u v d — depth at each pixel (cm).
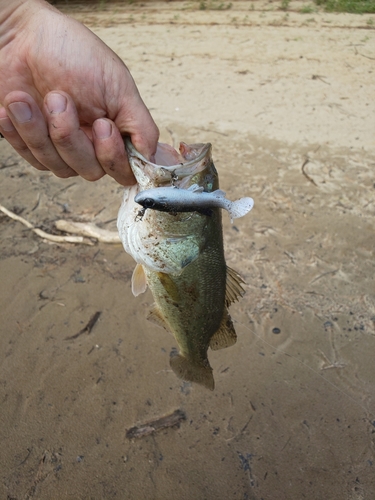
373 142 90
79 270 69
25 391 54
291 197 78
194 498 45
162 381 55
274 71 118
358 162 85
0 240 75
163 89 114
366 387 52
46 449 49
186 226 32
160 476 47
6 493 46
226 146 92
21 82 34
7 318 63
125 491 46
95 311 63
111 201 80
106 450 49
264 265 67
